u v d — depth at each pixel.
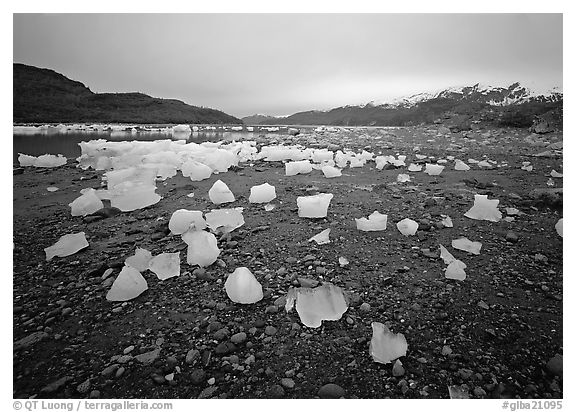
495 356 1.88
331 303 2.22
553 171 5.97
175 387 1.72
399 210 4.24
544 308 2.27
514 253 3.05
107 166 7.36
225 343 1.97
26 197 5.11
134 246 3.32
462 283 2.57
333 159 7.95
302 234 3.51
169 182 5.94
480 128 14.81
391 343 1.93
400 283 2.58
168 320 2.21
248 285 2.39
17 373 1.81
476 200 4.00
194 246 2.94
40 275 2.79
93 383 1.75
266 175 6.45
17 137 14.46
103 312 2.30
